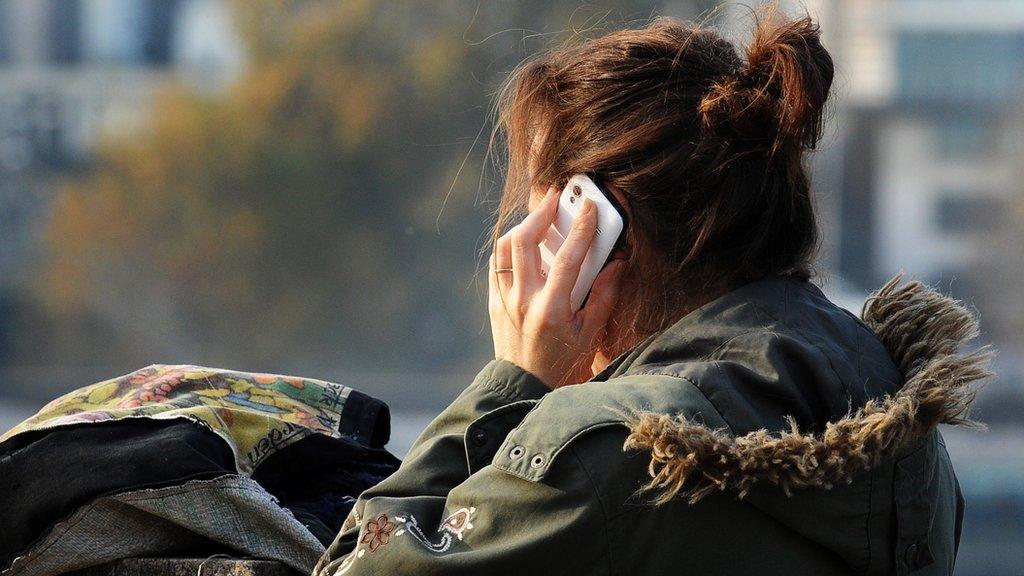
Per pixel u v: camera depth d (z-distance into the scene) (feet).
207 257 421.18
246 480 16.24
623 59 15.92
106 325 431.43
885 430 12.85
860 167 445.37
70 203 433.48
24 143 470.80
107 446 16.34
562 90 16.39
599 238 15.61
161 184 421.59
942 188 444.96
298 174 413.80
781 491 13.14
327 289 422.82
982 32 448.65
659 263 15.56
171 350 429.38
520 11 328.08
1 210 464.65
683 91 15.64
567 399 13.91
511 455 13.66
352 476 19.24
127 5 484.74
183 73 467.11
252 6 431.43
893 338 15.16
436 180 409.90
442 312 422.00
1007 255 432.66
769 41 15.46
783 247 15.58
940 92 451.53
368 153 407.85
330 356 425.28
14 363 437.17
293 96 419.74
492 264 16.60
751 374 13.76
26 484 16.07
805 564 13.39
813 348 14.02
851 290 375.86
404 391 385.91
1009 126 445.78
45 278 436.76
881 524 13.42
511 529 13.39
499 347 16.20
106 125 467.52
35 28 482.28
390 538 13.73
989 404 298.97
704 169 15.26
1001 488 217.56
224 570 15.47
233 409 17.81
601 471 13.23
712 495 13.20
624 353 15.17
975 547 206.49
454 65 393.91
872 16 450.71
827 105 16.28
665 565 13.16
